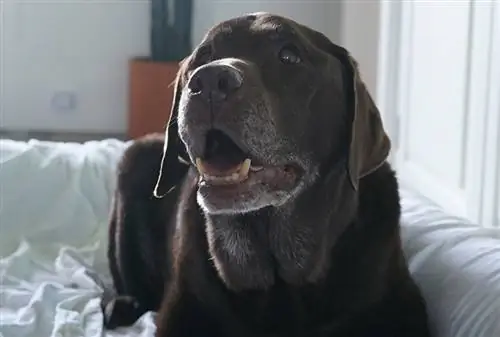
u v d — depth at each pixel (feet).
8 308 4.00
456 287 3.53
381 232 3.45
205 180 3.10
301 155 3.27
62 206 4.81
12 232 4.74
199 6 10.48
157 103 9.85
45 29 10.38
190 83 3.01
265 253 3.37
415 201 4.36
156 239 4.25
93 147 5.11
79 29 10.43
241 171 3.08
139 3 10.43
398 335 3.44
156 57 10.22
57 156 4.94
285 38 3.24
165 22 10.15
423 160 5.63
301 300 3.40
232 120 2.98
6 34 10.35
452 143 5.06
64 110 10.61
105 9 10.41
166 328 3.51
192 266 3.49
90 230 4.80
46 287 4.06
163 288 4.25
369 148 3.41
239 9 10.53
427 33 5.50
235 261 3.38
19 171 4.84
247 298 3.42
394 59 6.13
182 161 3.73
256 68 3.16
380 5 7.11
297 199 3.33
